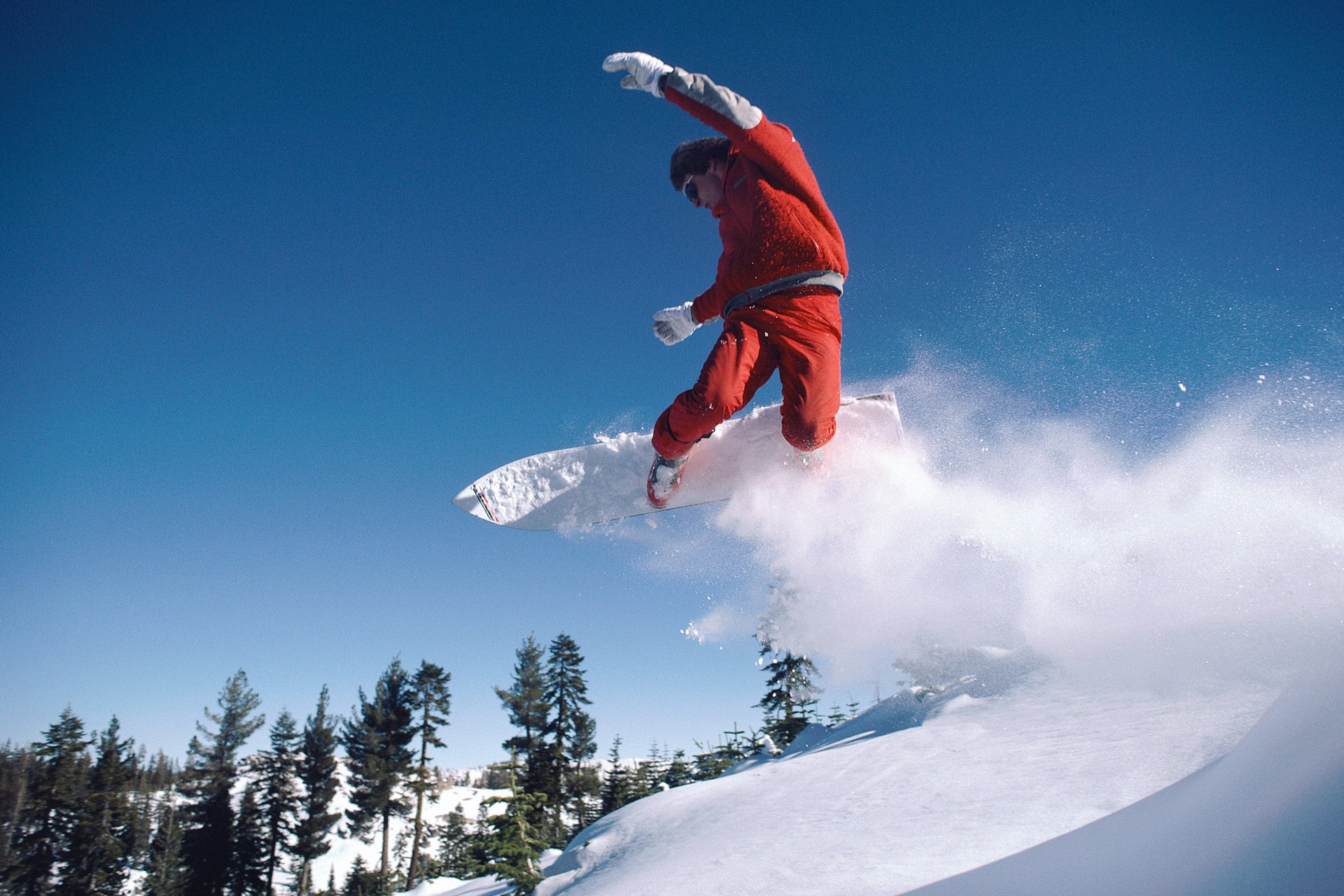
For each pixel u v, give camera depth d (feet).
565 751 112.06
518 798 40.14
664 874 11.11
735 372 10.15
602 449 14.12
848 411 12.78
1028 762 10.27
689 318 12.01
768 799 15.24
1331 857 3.36
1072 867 5.73
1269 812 4.31
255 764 124.57
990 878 6.35
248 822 119.85
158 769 180.65
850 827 10.09
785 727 72.18
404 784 122.62
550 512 13.76
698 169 11.24
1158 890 4.30
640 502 13.42
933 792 10.43
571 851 25.67
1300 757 4.76
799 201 10.31
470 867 40.22
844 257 10.58
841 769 15.16
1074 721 11.69
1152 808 6.46
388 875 109.29
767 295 10.37
